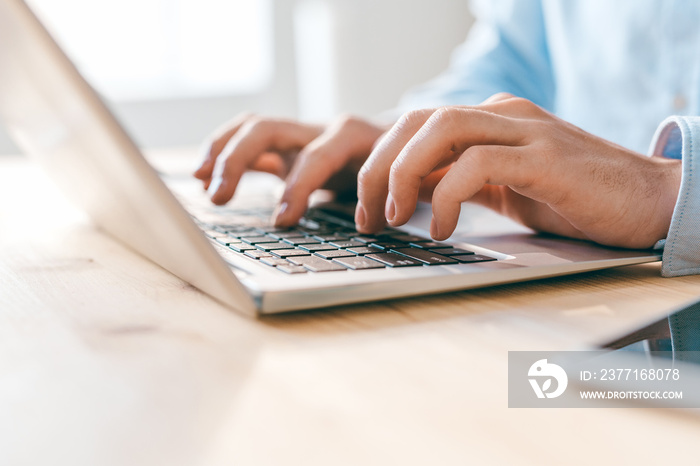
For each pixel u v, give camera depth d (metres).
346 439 0.18
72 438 0.19
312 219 0.54
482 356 0.25
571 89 1.03
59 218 0.64
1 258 0.44
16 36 0.34
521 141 0.40
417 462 0.17
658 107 0.90
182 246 0.32
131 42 2.29
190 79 2.38
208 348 0.26
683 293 0.34
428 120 0.40
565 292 0.35
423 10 2.38
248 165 0.61
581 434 0.19
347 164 0.61
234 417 0.20
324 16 2.32
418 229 0.48
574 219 0.40
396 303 0.33
